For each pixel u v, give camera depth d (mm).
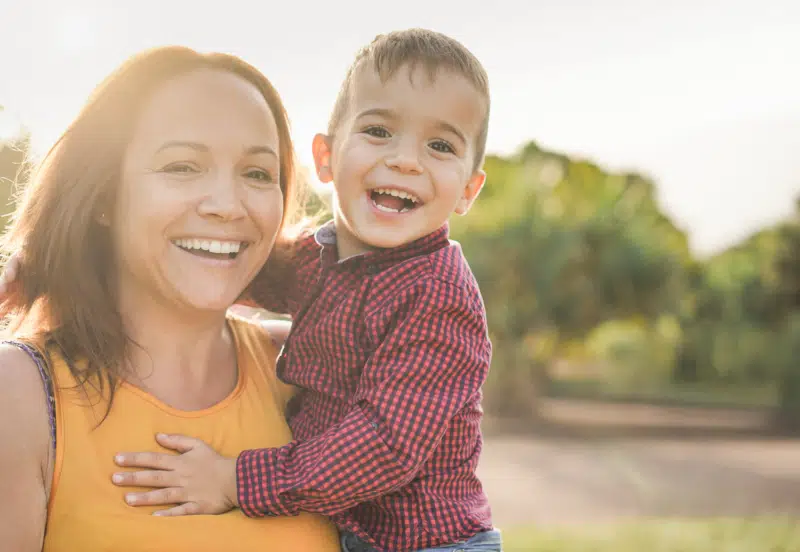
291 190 2447
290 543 2008
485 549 2285
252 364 2301
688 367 34344
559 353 33875
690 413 26703
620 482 13516
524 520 10133
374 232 2266
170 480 1883
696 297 32375
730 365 32281
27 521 1709
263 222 2027
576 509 11023
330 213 2760
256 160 2027
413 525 2205
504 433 20719
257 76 2170
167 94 1959
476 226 23266
